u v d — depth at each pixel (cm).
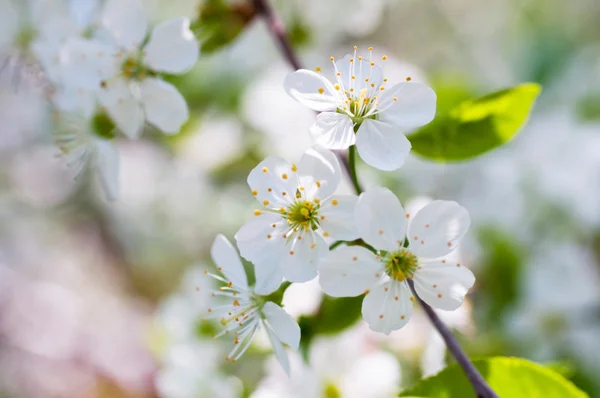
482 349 37
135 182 50
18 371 58
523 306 39
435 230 29
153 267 54
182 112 33
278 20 35
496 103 31
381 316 29
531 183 40
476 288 39
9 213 64
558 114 42
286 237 30
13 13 36
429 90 30
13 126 57
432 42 56
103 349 57
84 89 33
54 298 60
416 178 41
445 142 32
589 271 39
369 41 54
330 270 29
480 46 55
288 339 30
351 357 35
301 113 42
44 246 63
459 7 56
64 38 34
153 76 33
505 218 40
